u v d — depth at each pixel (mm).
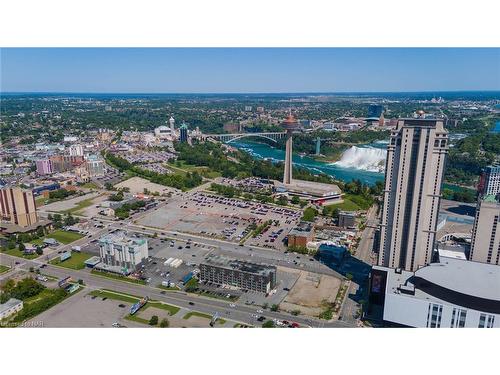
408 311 191750
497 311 177625
